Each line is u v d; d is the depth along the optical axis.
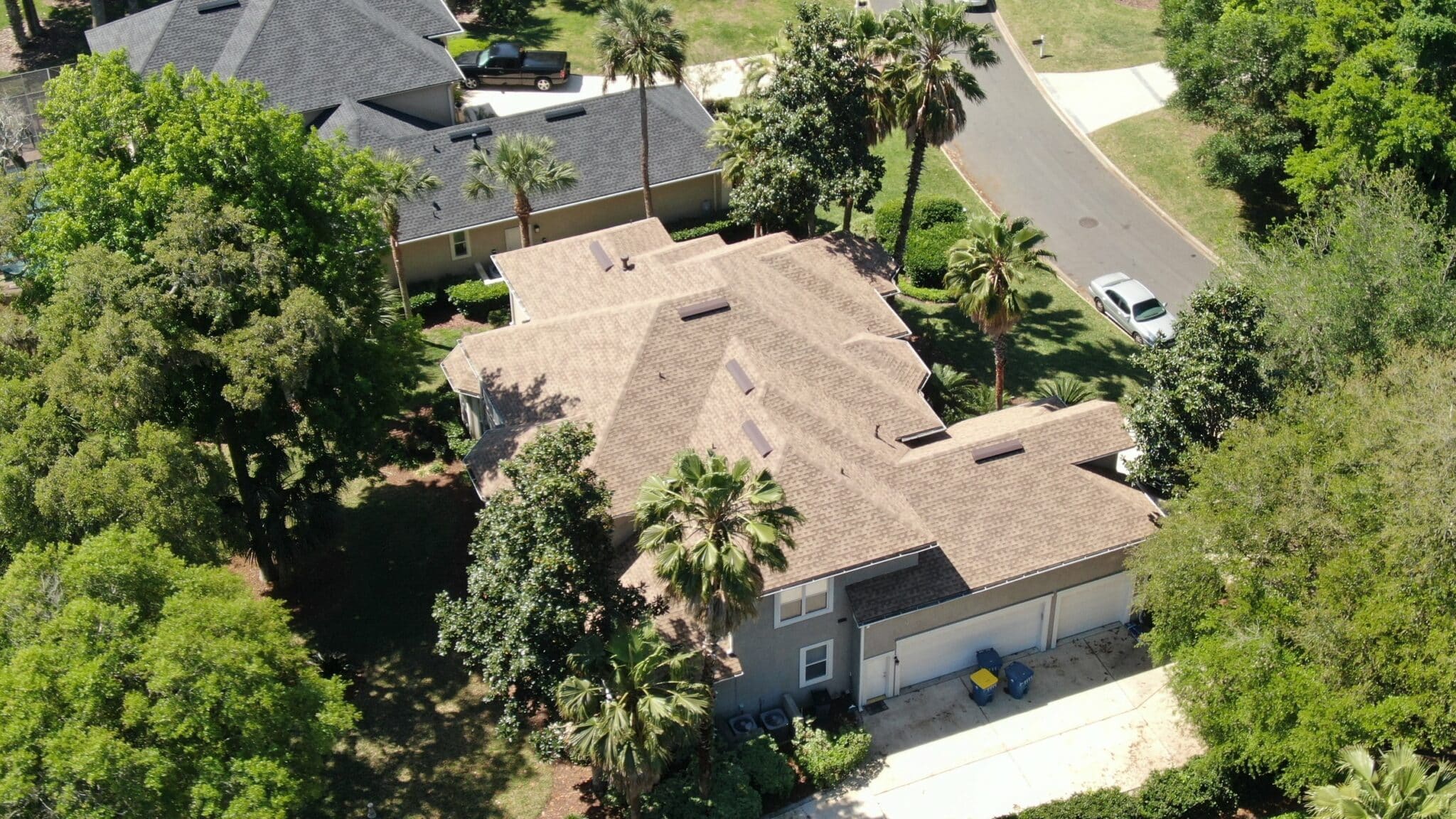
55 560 25.98
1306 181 46.44
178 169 32.91
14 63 63.28
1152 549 31.86
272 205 33.91
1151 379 45.84
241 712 24.78
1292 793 29.36
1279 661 29.41
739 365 35.31
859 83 44.22
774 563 26.44
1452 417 30.61
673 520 27.09
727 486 26.06
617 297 40.09
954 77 43.75
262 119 33.56
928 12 42.47
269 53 52.41
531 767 31.92
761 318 36.94
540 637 28.06
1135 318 47.44
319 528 35.22
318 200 34.78
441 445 41.97
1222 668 29.48
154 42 53.78
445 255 50.03
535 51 63.62
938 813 30.91
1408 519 28.84
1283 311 37.88
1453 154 43.50
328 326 31.53
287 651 26.61
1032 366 46.25
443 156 50.53
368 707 33.34
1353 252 37.78
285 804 24.89
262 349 30.64
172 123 33.09
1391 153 44.12
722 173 47.59
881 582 32.03
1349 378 34.44
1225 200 54.97
